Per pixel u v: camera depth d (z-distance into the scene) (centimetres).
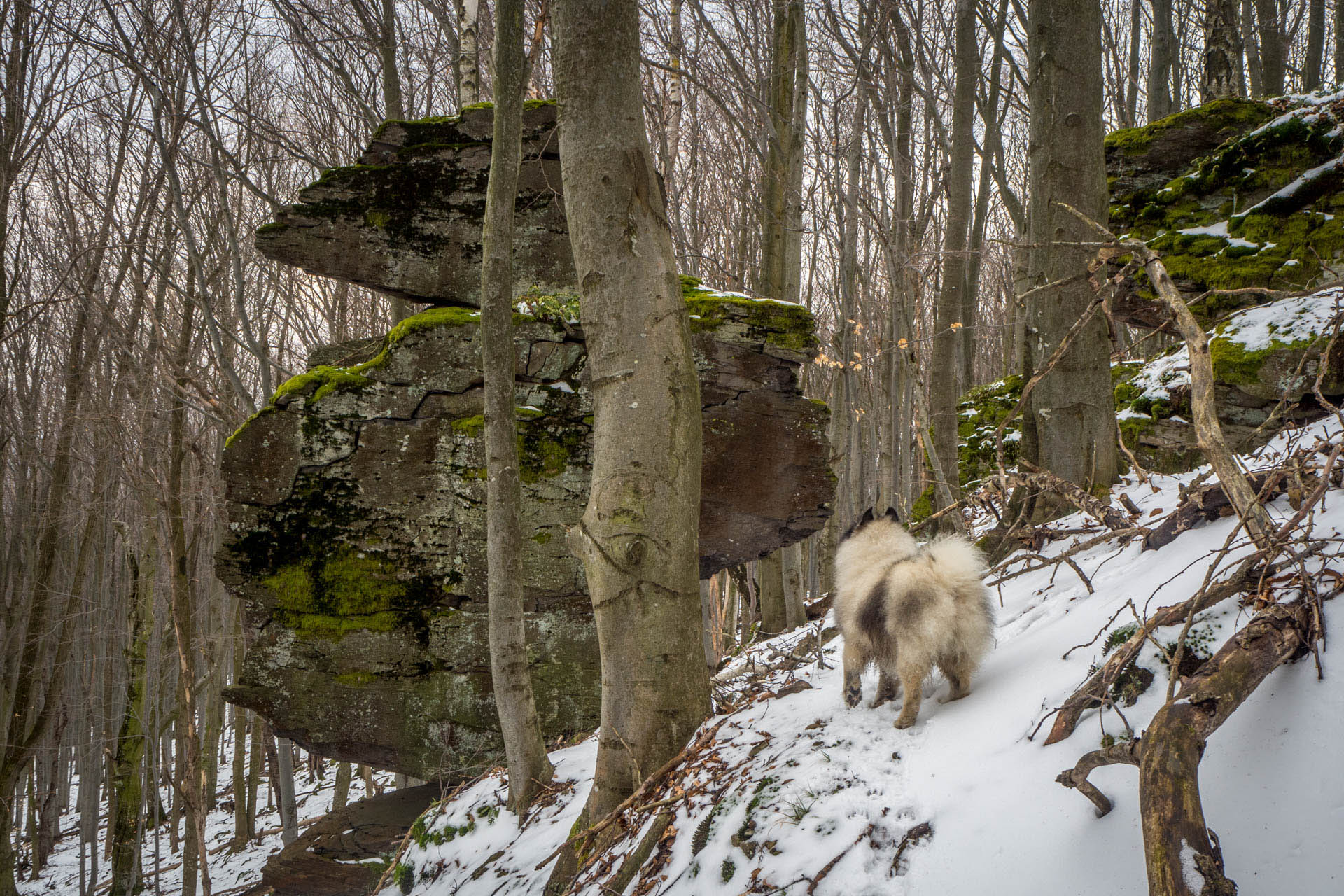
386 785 1989
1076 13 581
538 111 750
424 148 745
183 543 884
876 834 290
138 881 1514
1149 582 348
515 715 507
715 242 1650
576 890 403
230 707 2805
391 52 1241
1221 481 288
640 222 435
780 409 704
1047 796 258
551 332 698
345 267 743
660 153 1305
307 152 1557
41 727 1341
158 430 1300
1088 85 580
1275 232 654
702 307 708
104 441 1385
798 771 349
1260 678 227
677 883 343
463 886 479
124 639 1692
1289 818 207
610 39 427
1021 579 498
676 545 442
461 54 1044
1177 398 704
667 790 418
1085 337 574
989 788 279
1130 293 718
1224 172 701
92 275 1330
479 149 743
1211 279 665
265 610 685
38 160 1375
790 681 509
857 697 404
